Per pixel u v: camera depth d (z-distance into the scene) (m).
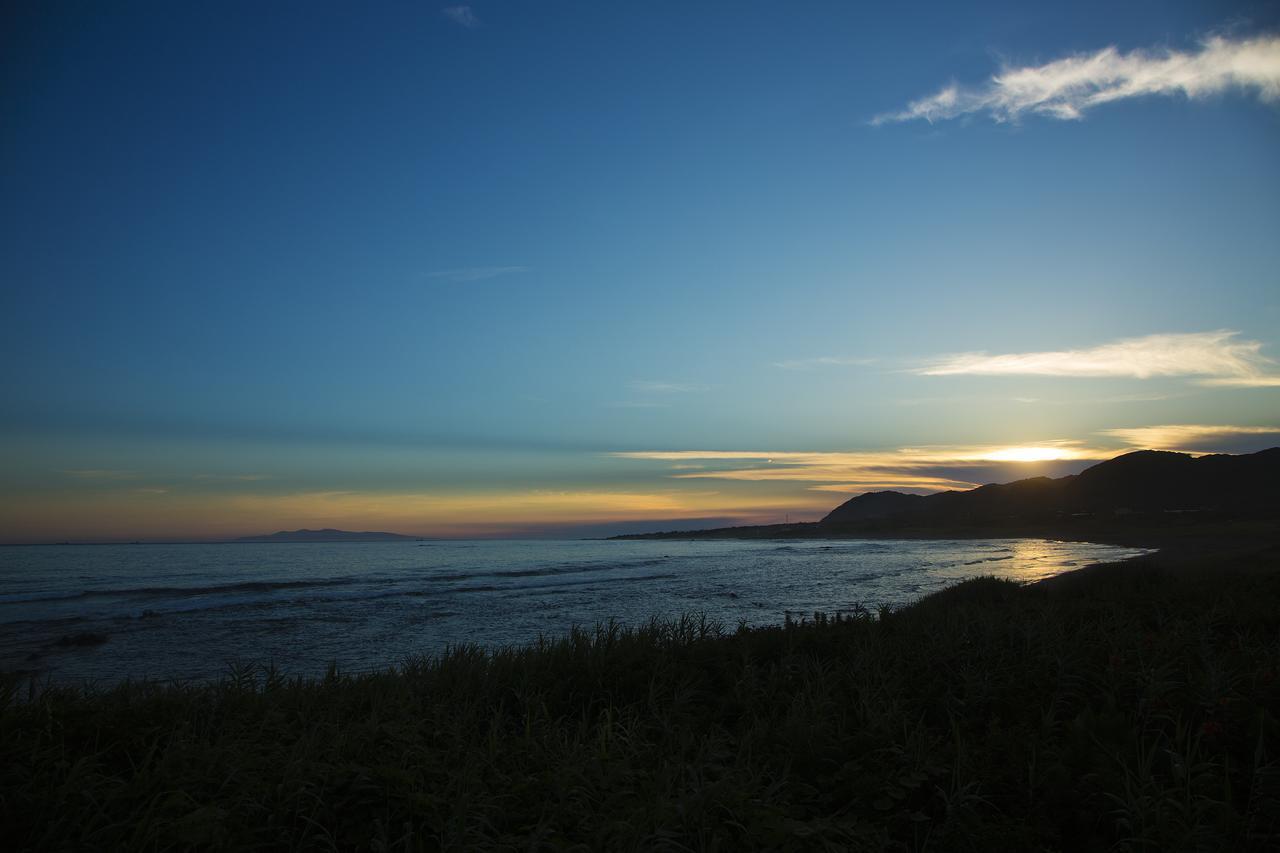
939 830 4.21
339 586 42.78
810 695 6.83
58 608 31.38
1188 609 10.87
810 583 41.53
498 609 29.33
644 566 65.44
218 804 4.35
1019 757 5.03
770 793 4.53
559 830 4.14
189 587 42.53
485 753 5.41
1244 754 5.12
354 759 5.12
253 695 7.34
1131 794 4.21
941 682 7.19
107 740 5.64
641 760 5.45
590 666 8.24
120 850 3.79
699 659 8.88
